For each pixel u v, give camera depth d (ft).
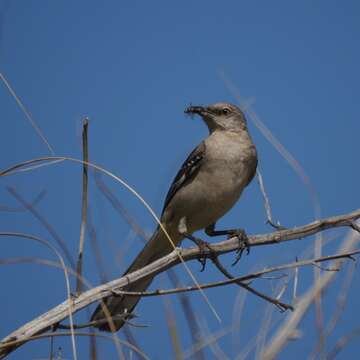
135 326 22.25
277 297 24.76
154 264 28.58
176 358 18.39
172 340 18.65
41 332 23.50
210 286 24.31
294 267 24.45
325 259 23.84
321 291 21.07
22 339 20.77
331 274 21.86
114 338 19.76
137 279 28.02
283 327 20.16
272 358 19.33
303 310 20.53
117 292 25.07
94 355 19.88
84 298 24.81
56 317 23.94
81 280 24.18
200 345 19.63
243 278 24.17
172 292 23.27
